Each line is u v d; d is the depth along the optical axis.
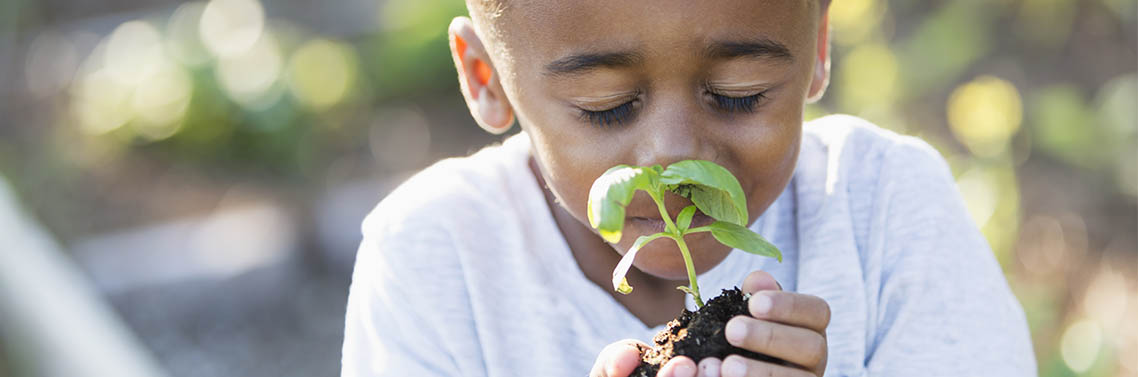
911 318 1.34
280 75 4.38
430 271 1.38
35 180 5.43
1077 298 3.43
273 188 4.63
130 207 5.26
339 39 6.64
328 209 4.88
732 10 1.06
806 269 1.38
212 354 4.46
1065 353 2.86
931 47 3.83
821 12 1.31
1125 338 3.17
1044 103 3.96
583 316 1.38
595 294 1.38
